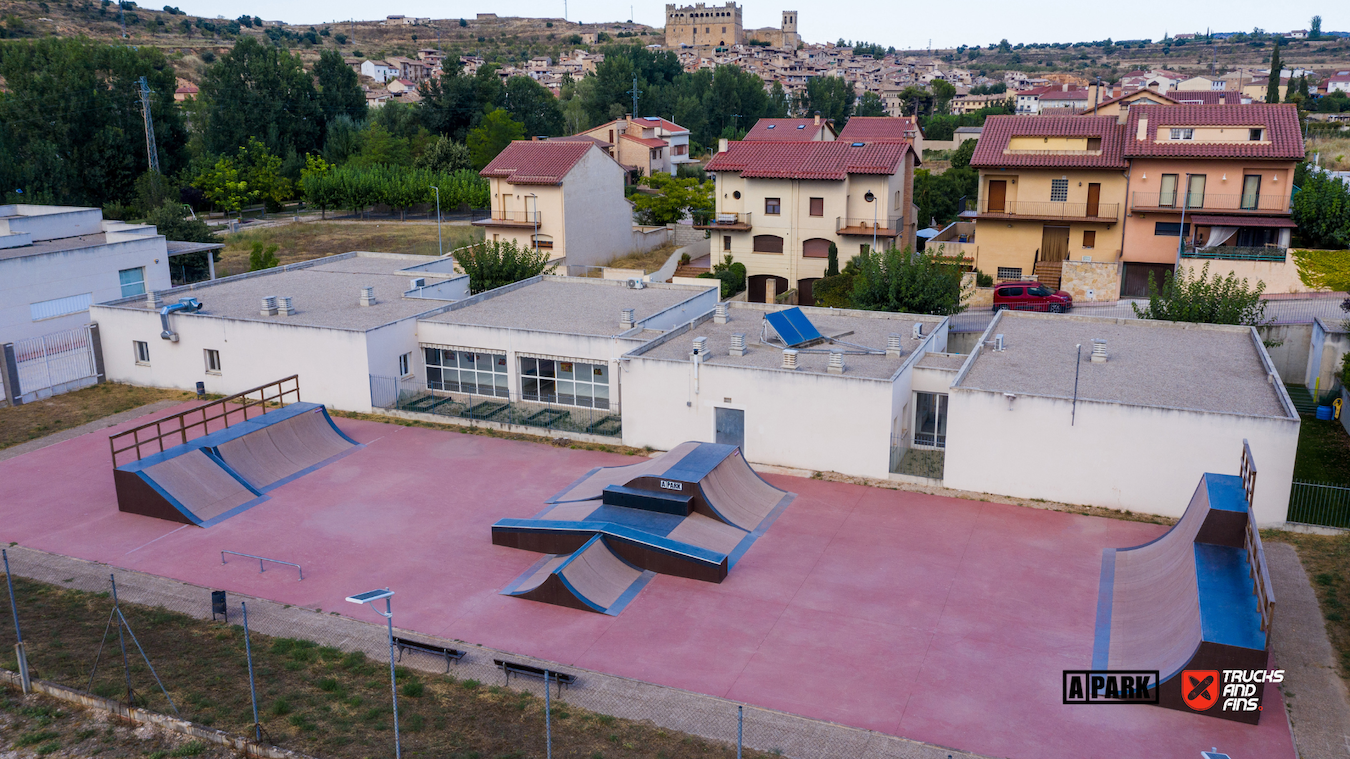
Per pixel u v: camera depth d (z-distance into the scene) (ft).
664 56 575.79
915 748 60.23
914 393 113.29
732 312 146.51
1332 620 75.20
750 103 520.01
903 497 101.14
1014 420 98.68
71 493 105.40
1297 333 145.69
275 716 63.31
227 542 92.68
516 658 71.31
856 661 70.44
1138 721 62.95
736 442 112.37
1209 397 99.04
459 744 60.13
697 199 278.05
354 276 174.09
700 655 71.56
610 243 247.70
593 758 58.70
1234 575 69.87
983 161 191.11
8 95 312.09
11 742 61.46
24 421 130.31
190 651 72.49
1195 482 93.04
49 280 155.94
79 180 311.27
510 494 103.65
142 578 85.40
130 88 327.88
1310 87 588.91
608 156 241.14
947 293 149.79
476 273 180.96
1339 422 124.88
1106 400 94.79
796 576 84.07
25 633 75.05
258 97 358.64
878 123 287.07
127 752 60.49
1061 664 69.56
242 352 136.77
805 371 106.73
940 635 73.87
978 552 88.12
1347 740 60.80
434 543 91.91
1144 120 184.24
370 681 68.08
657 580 83.92
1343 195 175.94
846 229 197.57
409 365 136.67
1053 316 138.21
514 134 363.76
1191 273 144.05
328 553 90.02
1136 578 80.43
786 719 63.36
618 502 95.09
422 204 316.19
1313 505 95.45
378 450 117.39
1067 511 96.94
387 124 389.60
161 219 225.15
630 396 116.47
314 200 304.30
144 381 146.61
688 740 61.00
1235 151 174.81
